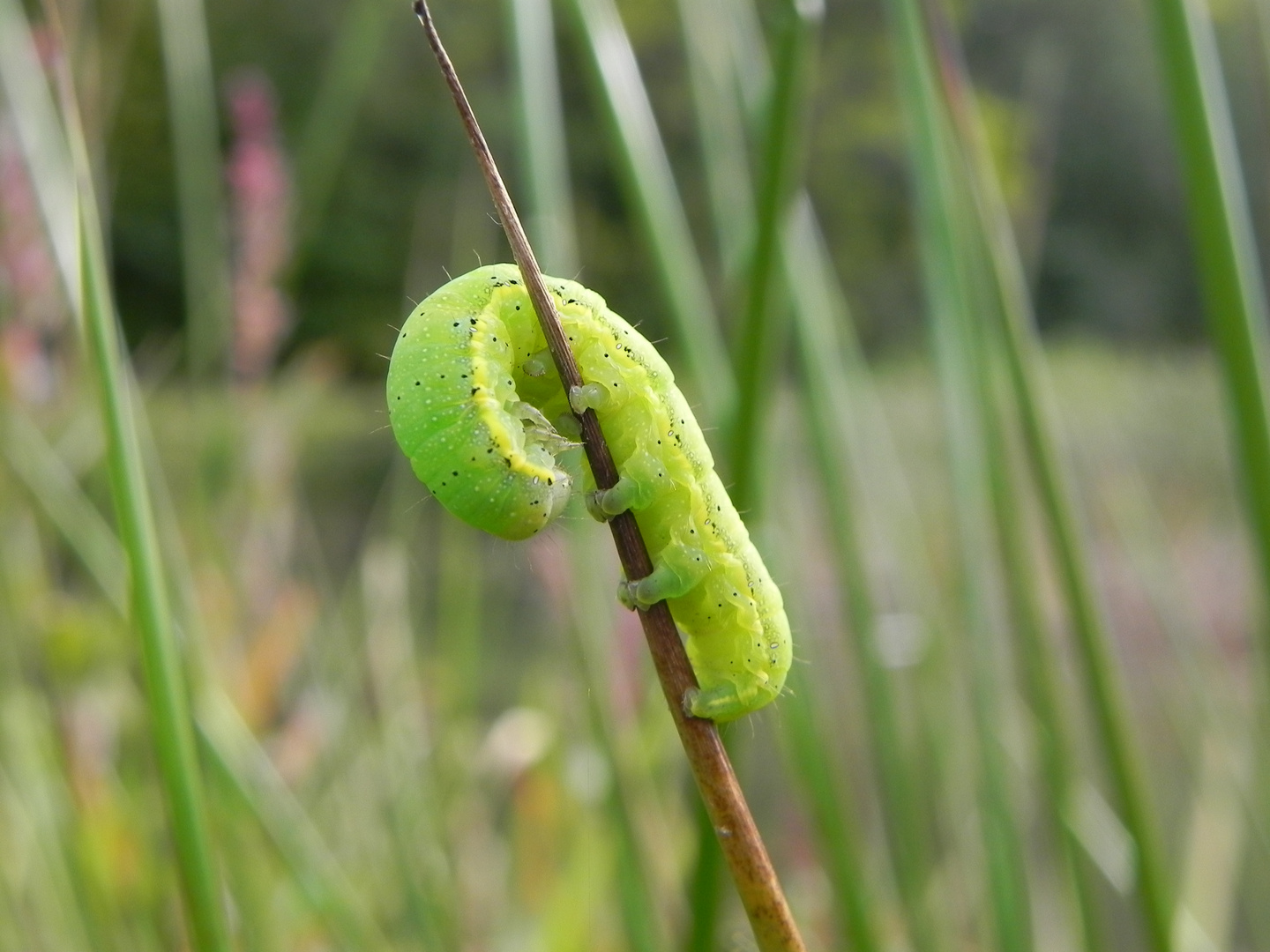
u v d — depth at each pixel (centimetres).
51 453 11
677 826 12
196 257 13
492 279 8
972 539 10
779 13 8
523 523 8
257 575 13
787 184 8
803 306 10
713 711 8
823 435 10
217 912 7
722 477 9
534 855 13
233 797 10
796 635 10
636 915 10
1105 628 9
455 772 13
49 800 11
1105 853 11
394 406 8
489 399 7
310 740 13
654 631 6
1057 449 9
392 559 14
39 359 11
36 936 11
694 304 9
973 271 10
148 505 7
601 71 9
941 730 12
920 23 9
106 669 12
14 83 10
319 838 11
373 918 12
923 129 10
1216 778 13
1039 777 11
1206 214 7
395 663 13
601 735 10
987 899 10
